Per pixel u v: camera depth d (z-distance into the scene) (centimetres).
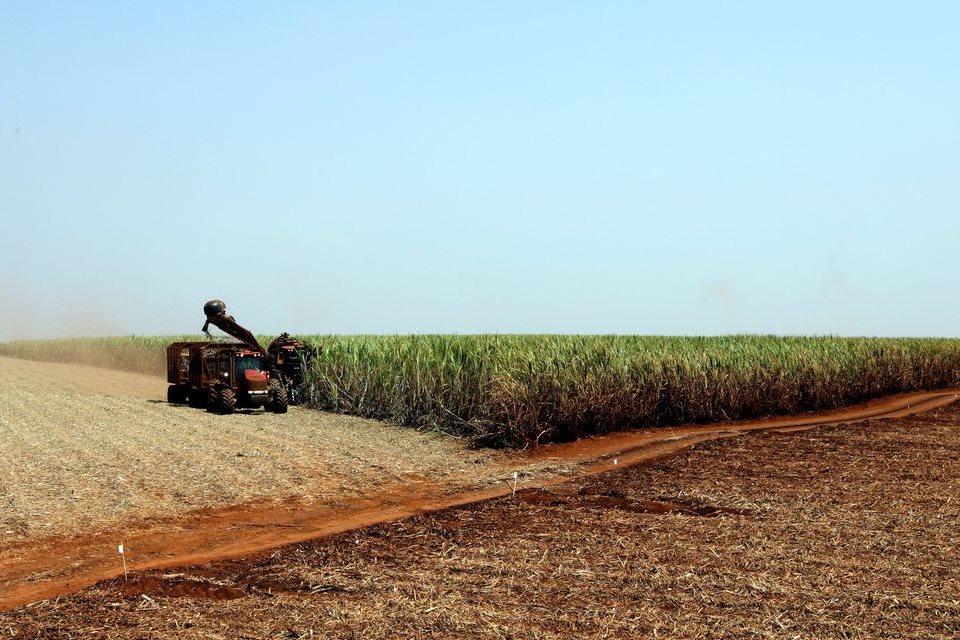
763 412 2734
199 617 748
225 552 1020
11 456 1688
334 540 1043
